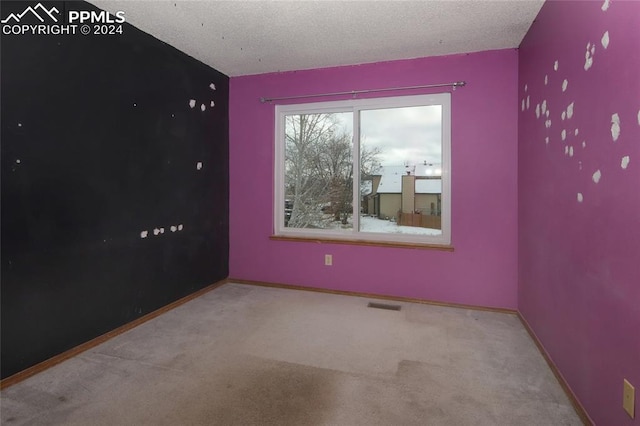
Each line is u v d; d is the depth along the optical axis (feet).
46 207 6.64
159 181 9.38
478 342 7.80
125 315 8.42
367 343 7.73
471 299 10.01
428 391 5.91
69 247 7.08
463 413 5.34
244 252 12.44
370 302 10.53
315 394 5.83
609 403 4.49
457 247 10.08
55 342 6.84
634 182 3.95
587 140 5.12
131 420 5.17
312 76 11.35
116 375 6.41
